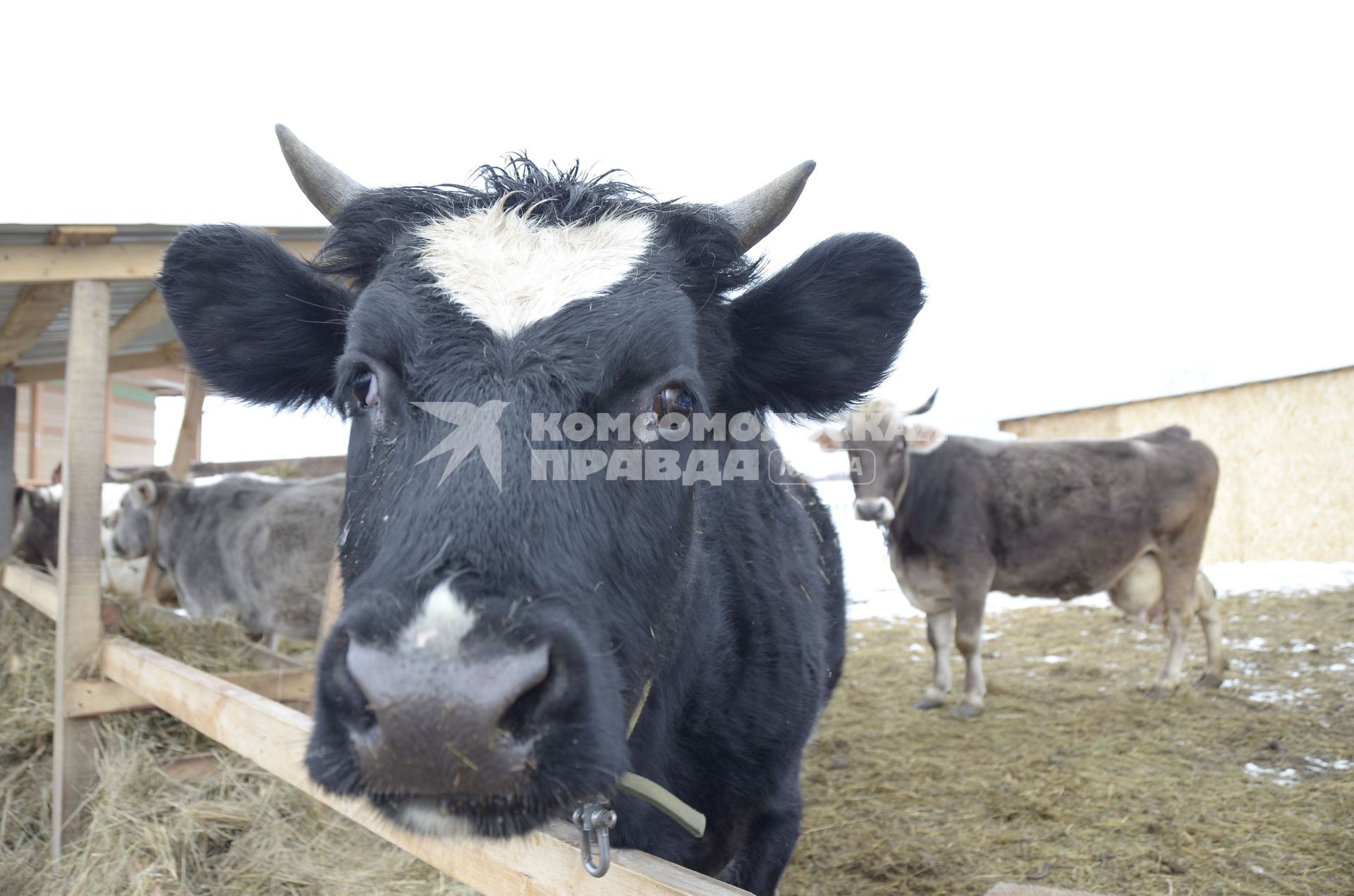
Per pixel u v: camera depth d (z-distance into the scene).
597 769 1.24
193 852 3.33
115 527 7.83
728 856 2.36
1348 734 5.00
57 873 3.57
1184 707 5.70
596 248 1.72
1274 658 6.79
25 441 13.73
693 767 2.16
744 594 2.32
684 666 2.03
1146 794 4.29
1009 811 4.18
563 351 1.50
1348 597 8.69
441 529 1.27
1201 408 12.74
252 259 2.01
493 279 1.61
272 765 2.40
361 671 1.14
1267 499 12.02
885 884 3.56
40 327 5.91
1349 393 11.05
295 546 6.16
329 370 2.15
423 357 1.50
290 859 3.30
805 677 2.54
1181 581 6.33
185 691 3.13
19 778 4.39
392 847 3.36
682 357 1.65
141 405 15.05
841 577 3.70
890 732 5.46
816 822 4.17
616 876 1.45
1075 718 5.55
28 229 3.70
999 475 6.44
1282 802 4.15
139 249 4.04
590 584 1.38
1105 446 6.73
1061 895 1.10
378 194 1.93
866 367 2.15
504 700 1.12
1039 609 9.66
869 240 2.01
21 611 6.35
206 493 7.18
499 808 1.21
